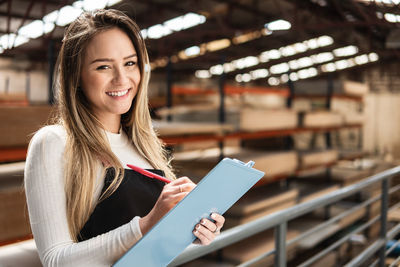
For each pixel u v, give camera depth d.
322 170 7.35
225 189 0.73
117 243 0.70
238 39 10.95
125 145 0.95
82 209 0.77
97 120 0.86
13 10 7.59
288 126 5.52
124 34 0.83
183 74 13.27
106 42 0.80
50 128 0.79
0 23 8.38
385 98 16.52
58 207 0.73
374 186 7.47
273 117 5.11
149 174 0.81
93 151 0.81
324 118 6.50
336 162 6.88
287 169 5.41
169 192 0.73
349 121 7.51
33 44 9.66
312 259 1.78
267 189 5.59
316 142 14.29
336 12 7.81
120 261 0.69
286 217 1.43
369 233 6.48
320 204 1.64
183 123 4.45
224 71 4.77
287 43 11.46
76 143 0.79
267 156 5.01
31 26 8.20
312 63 15.16
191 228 0.75
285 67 15.83
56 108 0.86
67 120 0.81
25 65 10.45
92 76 0.81
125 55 0.83
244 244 4.39
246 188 0.77
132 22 0.84
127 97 0.87
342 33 10.05
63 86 0.82
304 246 5.02
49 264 0.69
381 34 8.77
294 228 5.52
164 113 4.92
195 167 4.50
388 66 14.26
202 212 0.74
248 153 5.30
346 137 15.05
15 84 10.03
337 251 5.70
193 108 4.95
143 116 1.00
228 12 8.59
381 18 6.61
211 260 4.13
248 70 14.98
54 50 3.71
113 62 0.81
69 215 0.75
